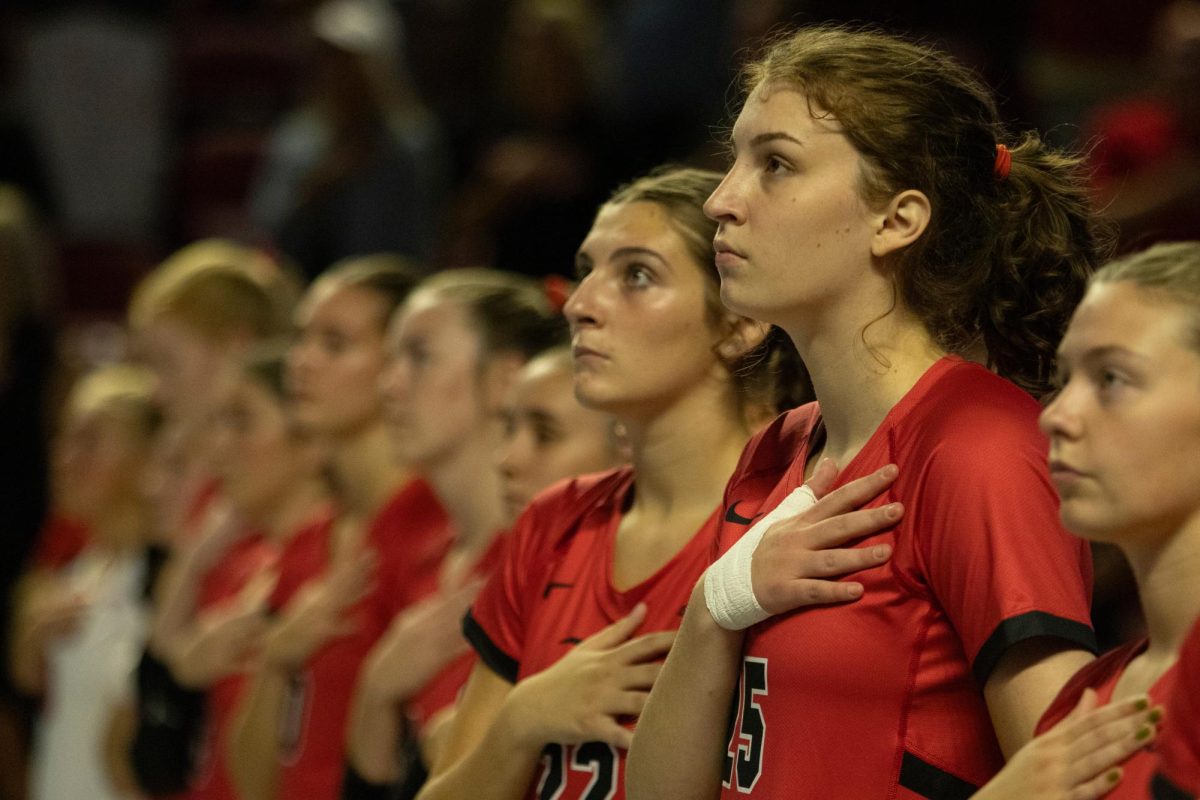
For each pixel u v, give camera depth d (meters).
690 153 17.95
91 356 21.22
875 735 5.04
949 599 5.00
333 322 10.55
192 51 24.81
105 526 14.60
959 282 5.40
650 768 5.63
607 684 6.30
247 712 10.41
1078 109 17.77
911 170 5.30
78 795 14.09
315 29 19.94
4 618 16.89
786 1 15.91
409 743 8.83
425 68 22.20
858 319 5.37
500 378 9.20
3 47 24.61
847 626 5.09
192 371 13.70
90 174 23.98
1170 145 14.18
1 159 23.55
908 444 5.22
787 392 6.63
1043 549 4.93
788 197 5.32
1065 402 4.43
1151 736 4.32
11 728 16.30
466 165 19.94
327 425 10.55
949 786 5.02
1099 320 4.40
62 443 16.02
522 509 8.03
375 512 10.60
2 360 17.20
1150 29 17.89
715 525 6.48
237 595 12.33
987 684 4.93
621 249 6.61
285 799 10.21
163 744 12.28
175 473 13.96
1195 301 4.30
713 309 6.55
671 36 18.17
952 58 5.86
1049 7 17.95
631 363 6.52
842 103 5.31
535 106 18.39
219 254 14.64
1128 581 9.21
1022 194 5.55
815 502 5.37
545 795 6.46
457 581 9.10
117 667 13.84
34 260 17.52
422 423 9.22
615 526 6.83
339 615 10.06
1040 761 4.47
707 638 5.44
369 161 18.00
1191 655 4.16
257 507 12.19
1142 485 4.30
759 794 5.22
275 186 19.41
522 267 17.39
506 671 6.95
